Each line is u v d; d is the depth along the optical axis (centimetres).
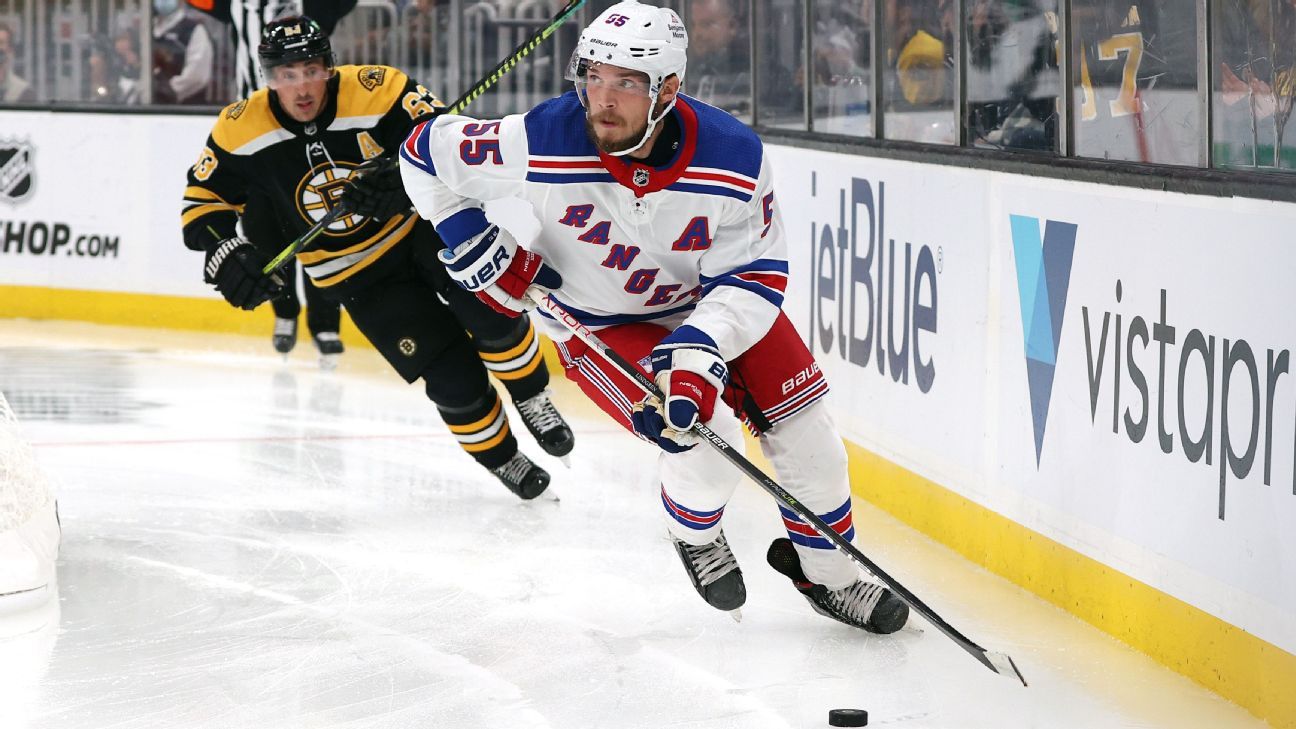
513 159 466
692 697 462
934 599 572
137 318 1313
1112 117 556
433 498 729
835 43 800
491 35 1213
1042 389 568
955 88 671
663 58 422
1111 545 525
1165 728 439
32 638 519
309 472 783
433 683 475
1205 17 495
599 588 581
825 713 449
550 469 792
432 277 683
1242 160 486
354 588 581
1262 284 438
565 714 448
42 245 1333
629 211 455
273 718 445
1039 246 568
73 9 1321
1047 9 596
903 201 681
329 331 1097
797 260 816
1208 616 471
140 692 466
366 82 684
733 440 495
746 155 451
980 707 455
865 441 730
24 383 1029
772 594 575
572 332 510
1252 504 445
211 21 1289
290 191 688
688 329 460
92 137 1311
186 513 697
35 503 557
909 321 677
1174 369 484
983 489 616
